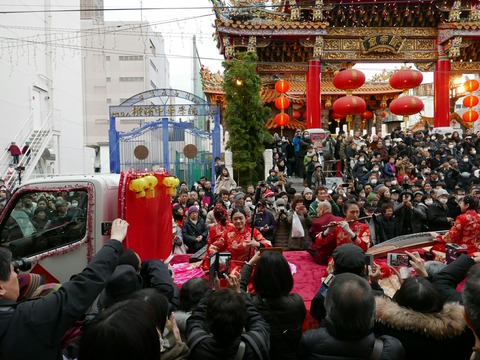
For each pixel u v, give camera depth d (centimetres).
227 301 289
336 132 3894
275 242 869
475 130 3688
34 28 2216
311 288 569
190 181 1859
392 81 1962
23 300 274
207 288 383
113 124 1845
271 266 354
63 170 2855
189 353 292
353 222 646
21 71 2327
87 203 513
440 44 2245
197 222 931
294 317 354
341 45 2277
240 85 1772
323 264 689
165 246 668
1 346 232
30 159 2195
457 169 1675
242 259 626
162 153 1852
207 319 290
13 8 2241
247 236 630
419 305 311
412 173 1652
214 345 289
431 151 1934
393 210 955
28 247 516
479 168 1797
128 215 512
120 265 347
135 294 260
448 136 2144
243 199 986
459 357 308
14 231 522
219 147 1839
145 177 536
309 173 1711
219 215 765
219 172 1659
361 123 3706
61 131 2825
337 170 1975
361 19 2250
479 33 2128
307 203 1049
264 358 297
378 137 2073
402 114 2028
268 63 2275
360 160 1747
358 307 272
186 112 1859
